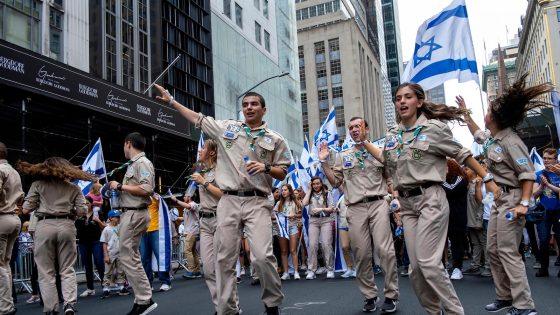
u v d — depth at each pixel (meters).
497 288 5.32
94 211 8.87
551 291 6.49
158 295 8.05
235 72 32.31
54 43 17.17
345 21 74.06
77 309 7.04
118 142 20.23
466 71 7.45
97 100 16.30
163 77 24.39
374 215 5.67
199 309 6.39
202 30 29.25
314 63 74.88
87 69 18.50
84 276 11.89
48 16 16.94
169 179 24.78
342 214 9.22
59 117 16.61
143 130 19.61
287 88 41.12
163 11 25.23
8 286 5.97
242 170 4.75
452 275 8.10
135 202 5.76
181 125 21.05
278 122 38.31
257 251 4.56
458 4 7.60
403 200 4.24
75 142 18.89
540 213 8.14
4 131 16.34
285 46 41.81
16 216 6.09
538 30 68.56
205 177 6.13
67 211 5.99
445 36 7.66
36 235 5.89
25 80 13.53
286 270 9.77
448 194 8.12
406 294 6.71
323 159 6.01
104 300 8.03
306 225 10.19
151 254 8.46
